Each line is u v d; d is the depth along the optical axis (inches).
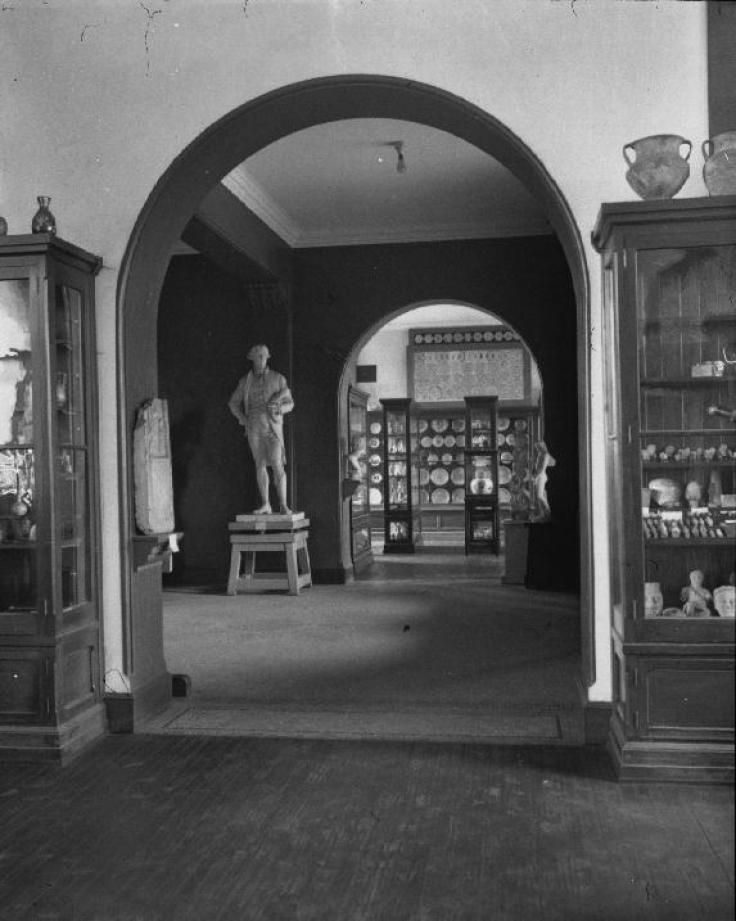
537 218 422.0
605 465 179.8
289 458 444.8
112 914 115.3
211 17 195.9
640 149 165.3
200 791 158.7
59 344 186.4
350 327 447.2
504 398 679.1
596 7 183.8
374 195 389.4
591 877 123.2
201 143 196.2
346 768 169.6
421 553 596.7
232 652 278.7
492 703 214.2
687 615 160.4
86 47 199.0
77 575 191.0
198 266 457.7
